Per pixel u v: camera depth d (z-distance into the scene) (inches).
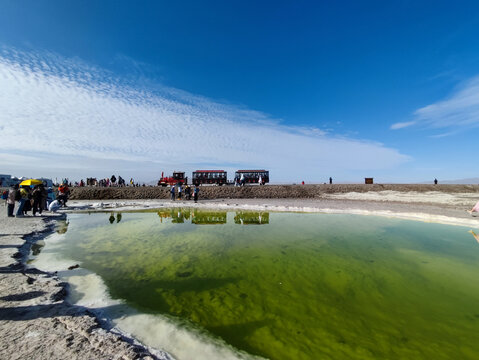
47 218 554.9
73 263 288.8
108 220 595.5
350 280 259.1
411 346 155.7
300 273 277.4
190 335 157.5
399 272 281.3
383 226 526.9
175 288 234.1
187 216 671.8
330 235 451.5
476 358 144.0
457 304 211.3
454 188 1315.2
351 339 162.2
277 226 533.6
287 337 161.9
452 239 419.2
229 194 1291.8
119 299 205.9
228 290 232.7
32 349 124.6
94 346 130.7
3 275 227.8
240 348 147.8
